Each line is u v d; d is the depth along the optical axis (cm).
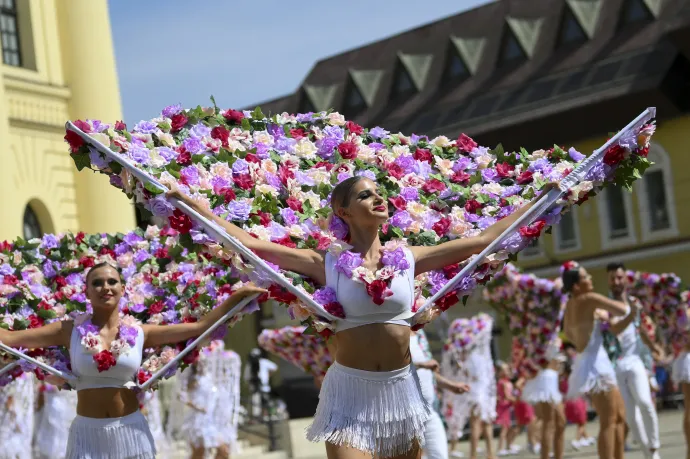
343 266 625
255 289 794
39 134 2589
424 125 4234
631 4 3912
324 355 1225
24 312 908
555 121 3803
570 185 699
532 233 686
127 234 912
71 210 2647
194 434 1471
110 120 2706
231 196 699
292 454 2402
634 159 711
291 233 692
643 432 1231
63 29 2703
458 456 1972
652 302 1666
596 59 3875
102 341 787
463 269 670
